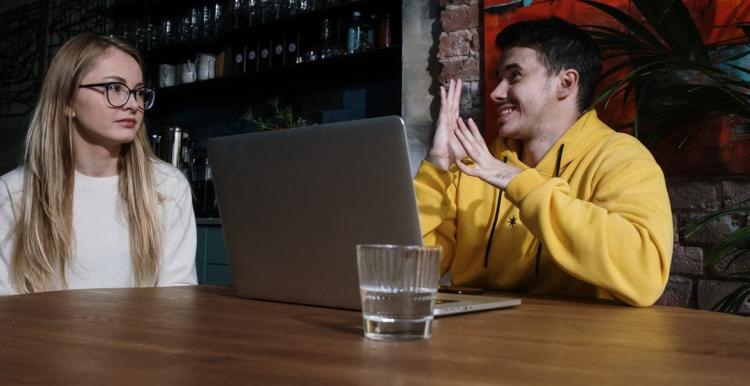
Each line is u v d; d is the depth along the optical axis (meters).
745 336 0.72
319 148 0.81
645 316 0.91
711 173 1.93
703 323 0.83
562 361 0.54
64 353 0.53
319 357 0.54
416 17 2.75
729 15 1.91
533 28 1.70
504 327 0.75
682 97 1.86
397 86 3.10
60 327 0.68
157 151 3.61
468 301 0.93
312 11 3.14
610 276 1.10
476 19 2.51
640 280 1.08
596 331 0.73
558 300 1.13
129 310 0.83
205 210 3.42
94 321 0.73
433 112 2.66
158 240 1.56
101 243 1.52
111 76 1.53
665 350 0.61
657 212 1.18
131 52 1.62
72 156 1.52
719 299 1.94
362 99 3.22
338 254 0.83
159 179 1.64
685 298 2.01
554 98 1.68
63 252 1.47
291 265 0.89
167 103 4.10
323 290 0.86
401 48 2.81
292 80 3.51
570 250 1.15
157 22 4.05
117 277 1.53
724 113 1.79
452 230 1.68
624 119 2.07
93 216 1.53
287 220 0.88
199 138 3.93
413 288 0.63
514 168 1.30
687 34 1.77
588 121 1.62
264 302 0.93
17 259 1.47
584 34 1.72
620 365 0.53
